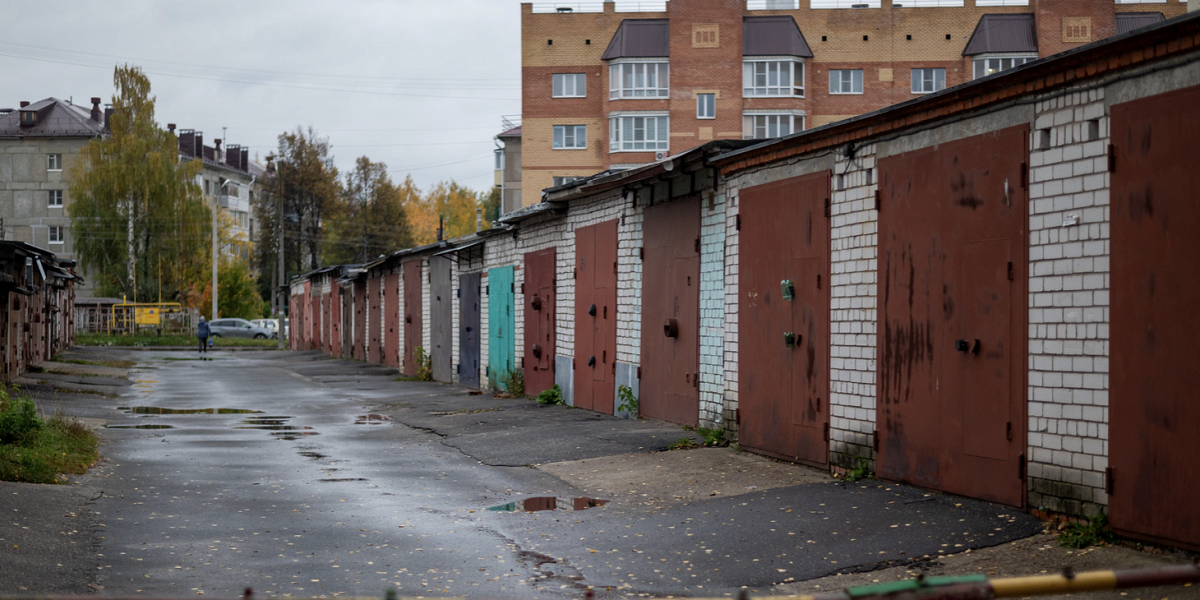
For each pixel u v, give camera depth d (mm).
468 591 6324
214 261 63156
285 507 9156
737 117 53312
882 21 53469
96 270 63781
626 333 15914
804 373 10664
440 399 21016
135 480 10445
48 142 75312
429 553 7355
